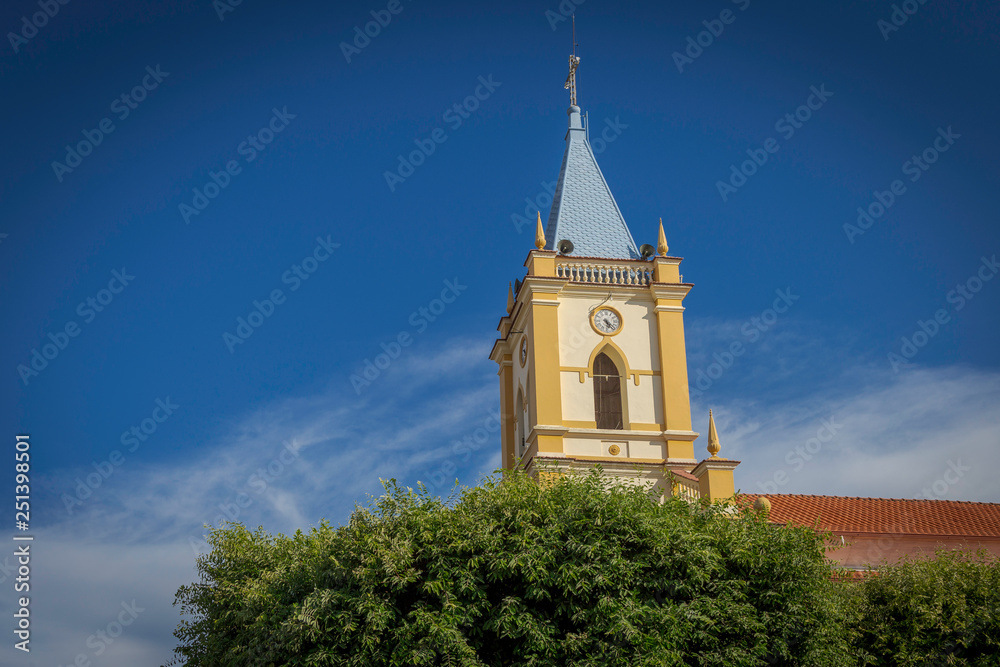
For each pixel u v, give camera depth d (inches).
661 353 1632.6
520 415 1750.7
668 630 930.1
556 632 943.7
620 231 1740.9
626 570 954.1
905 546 1472.7
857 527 1485.0
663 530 992.2
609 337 1637.6
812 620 982.4
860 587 1149.7
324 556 1024.2
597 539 978.1
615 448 1572.3
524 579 965.8
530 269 1668.3
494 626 932.0
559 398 1577.3
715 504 1099.9
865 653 1074.7
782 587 996.6
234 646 1127.6
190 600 1270.9
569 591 956.6
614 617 921.5
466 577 952.3
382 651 937.5
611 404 1620.3
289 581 1063.0
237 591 1179.9
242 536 1277.1
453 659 910.4
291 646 953.5
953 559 1170.6
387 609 945.5
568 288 1648.6
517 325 1759.4
